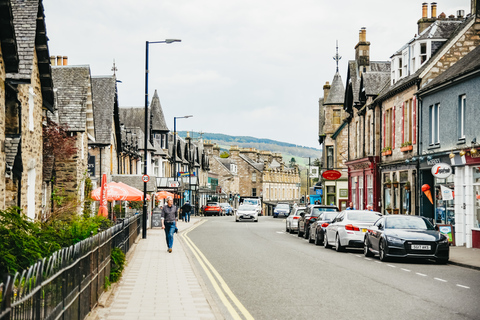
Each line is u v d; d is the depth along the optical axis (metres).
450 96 26.72
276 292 12.61
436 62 30.67
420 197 30.30
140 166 58.53
